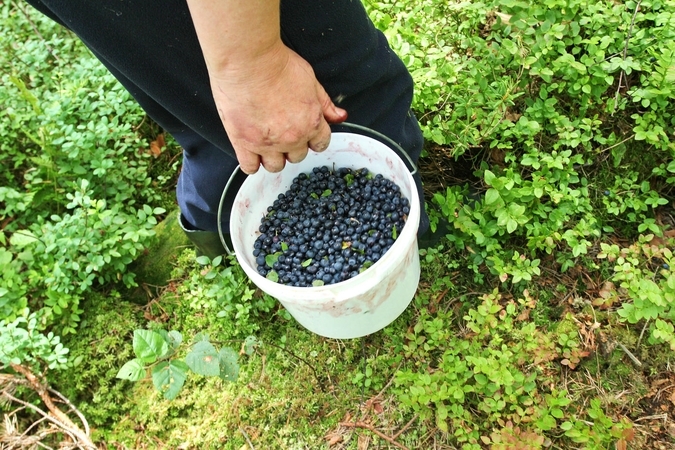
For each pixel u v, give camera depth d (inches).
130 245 100.2
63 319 104.2
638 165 92.4
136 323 103.7
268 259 77.8
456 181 101.4
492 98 88.1
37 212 117.5
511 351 81.2
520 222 82.2
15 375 97.2
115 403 97.7
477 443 77.8
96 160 107.5
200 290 99.5
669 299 72.5
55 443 97.5
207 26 43.7
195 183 83.7
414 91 88.8
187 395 94.2
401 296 77.1
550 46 84.0
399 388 85.9
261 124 52.9
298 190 84.5
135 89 70.3
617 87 93.3
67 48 132.6
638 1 85.0
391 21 98.0
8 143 124.3
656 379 80.7
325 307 67.3
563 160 84.6
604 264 89.0
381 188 78.7
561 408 80.6
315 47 63.4
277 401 90.0
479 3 89.5
